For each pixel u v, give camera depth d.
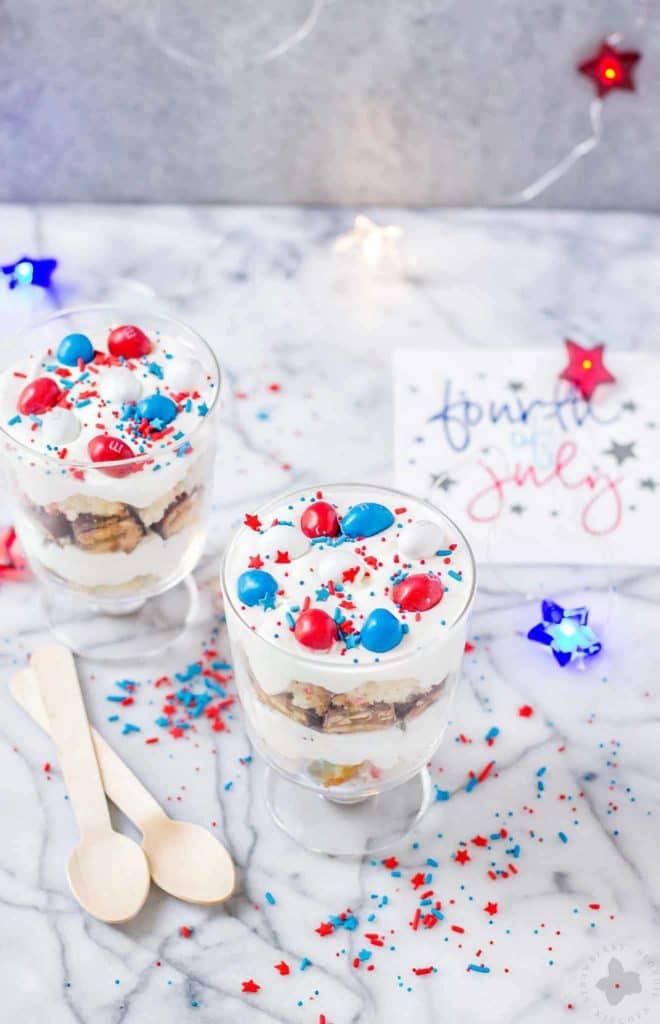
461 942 0.56
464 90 0.79
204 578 0.68
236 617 0.53
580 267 0.82
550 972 0.55
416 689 0.53
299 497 0.59
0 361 0.64
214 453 0.62
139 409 0.61
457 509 0.70
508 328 0.78
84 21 0.76
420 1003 0.54
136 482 0.58
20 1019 0.54
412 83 0.79
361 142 0.82
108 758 0.60
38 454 0.58
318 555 0.56
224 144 0.82
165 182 0.84
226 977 0.55
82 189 0.84
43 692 0.62
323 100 0.80
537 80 0.79
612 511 0.70
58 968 0.55
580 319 0.79
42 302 0.79
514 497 0.71
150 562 0.62
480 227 0.84
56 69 0.78
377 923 0.56
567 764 0.61
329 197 0.85
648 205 0.85
